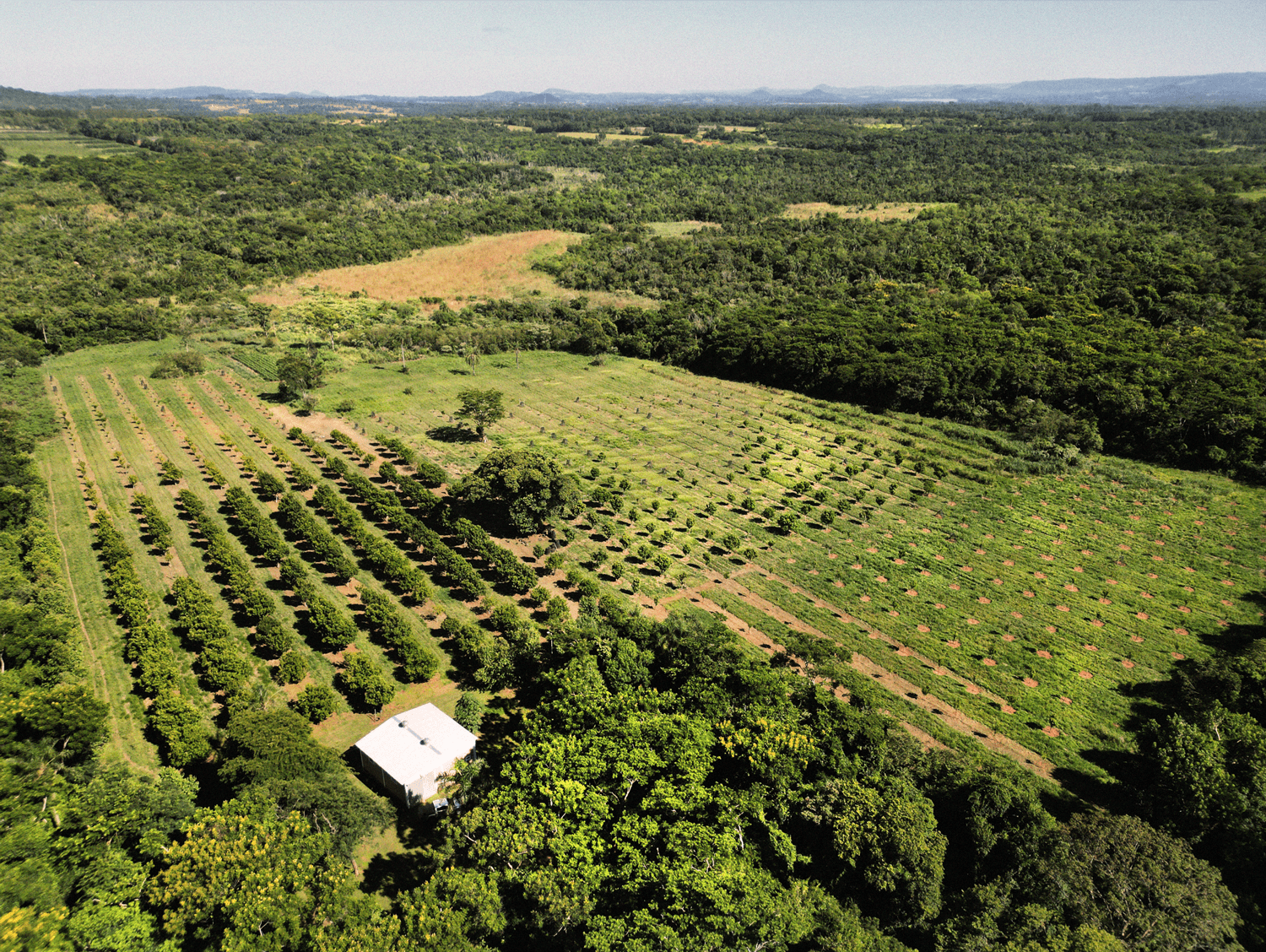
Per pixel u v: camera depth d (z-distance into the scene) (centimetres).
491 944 4428
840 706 6031
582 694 5841
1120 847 4662
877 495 10625
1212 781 5219
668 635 6888
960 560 9050
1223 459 10938
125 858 4716
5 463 10281
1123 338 14550
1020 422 12531
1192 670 6850
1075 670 7181
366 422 13150
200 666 6881
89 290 18275
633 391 15150
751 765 5309
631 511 10025
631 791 5253
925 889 4578
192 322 17875
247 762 5294
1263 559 8919
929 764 5659
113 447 11888
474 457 11812
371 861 5144
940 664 7288
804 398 14788
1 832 4841
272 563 8819
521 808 4828
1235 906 4422
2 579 7669
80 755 5716
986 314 16638
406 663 6812
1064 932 4188
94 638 7400
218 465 11356
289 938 4097
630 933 4122
